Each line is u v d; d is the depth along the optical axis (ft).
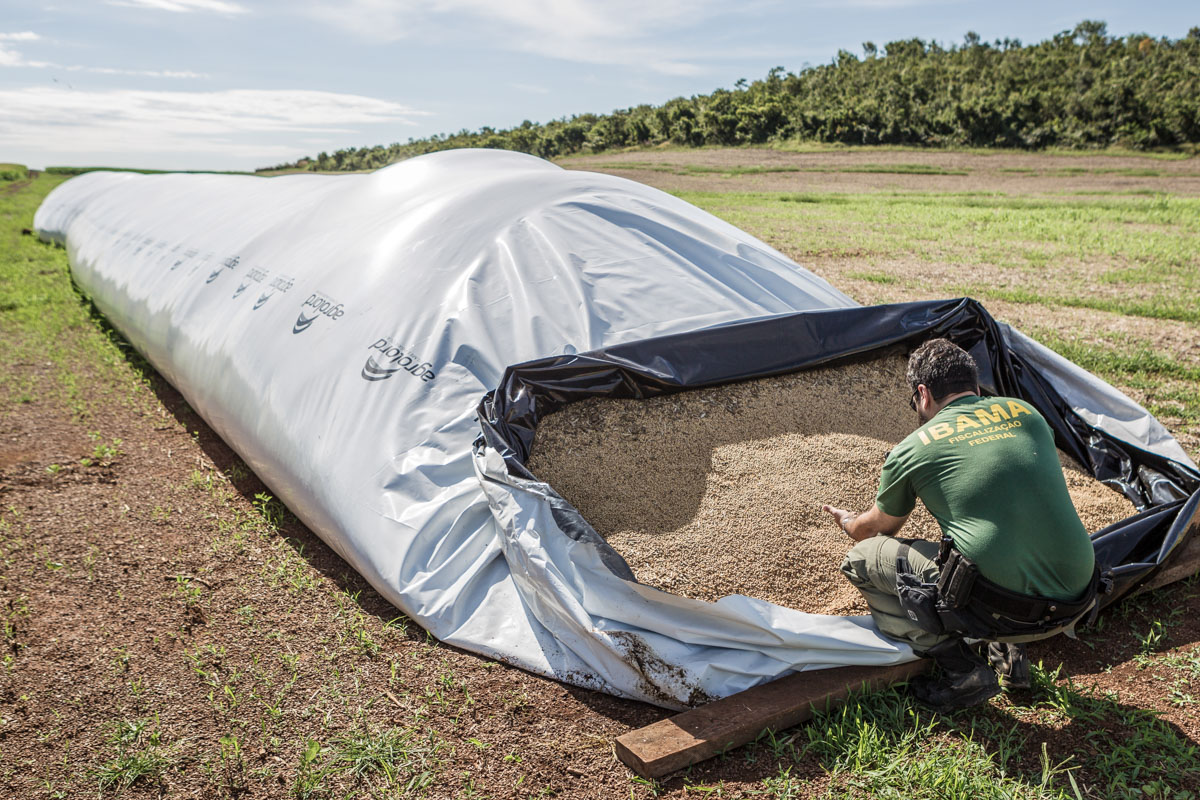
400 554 11.62
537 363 12.73
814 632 9.50
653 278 15.57
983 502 8.35
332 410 13.98
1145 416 14.06
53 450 18.54
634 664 9.45
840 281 36.04
